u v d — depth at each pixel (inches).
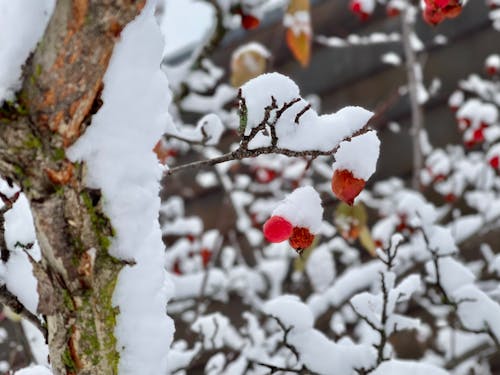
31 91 15.2
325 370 21.9
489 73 41.8
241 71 29.0
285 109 17.4
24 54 15.2
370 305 22.7
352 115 17.8
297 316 22.2
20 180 15.7
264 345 28.8
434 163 42.4
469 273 24.5
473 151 44.8
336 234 43.1
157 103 16.1
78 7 14.8
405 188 45.7
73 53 15.0
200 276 37.7
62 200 15.7
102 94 15.8
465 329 23.7
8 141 15.4
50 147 15.5
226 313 44.4
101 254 16.0
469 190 43.8
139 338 16.3
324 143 17.6
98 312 16.1
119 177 15.9
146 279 16.5
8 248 17.5
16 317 24.8
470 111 39.9
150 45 16.0
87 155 15.7
